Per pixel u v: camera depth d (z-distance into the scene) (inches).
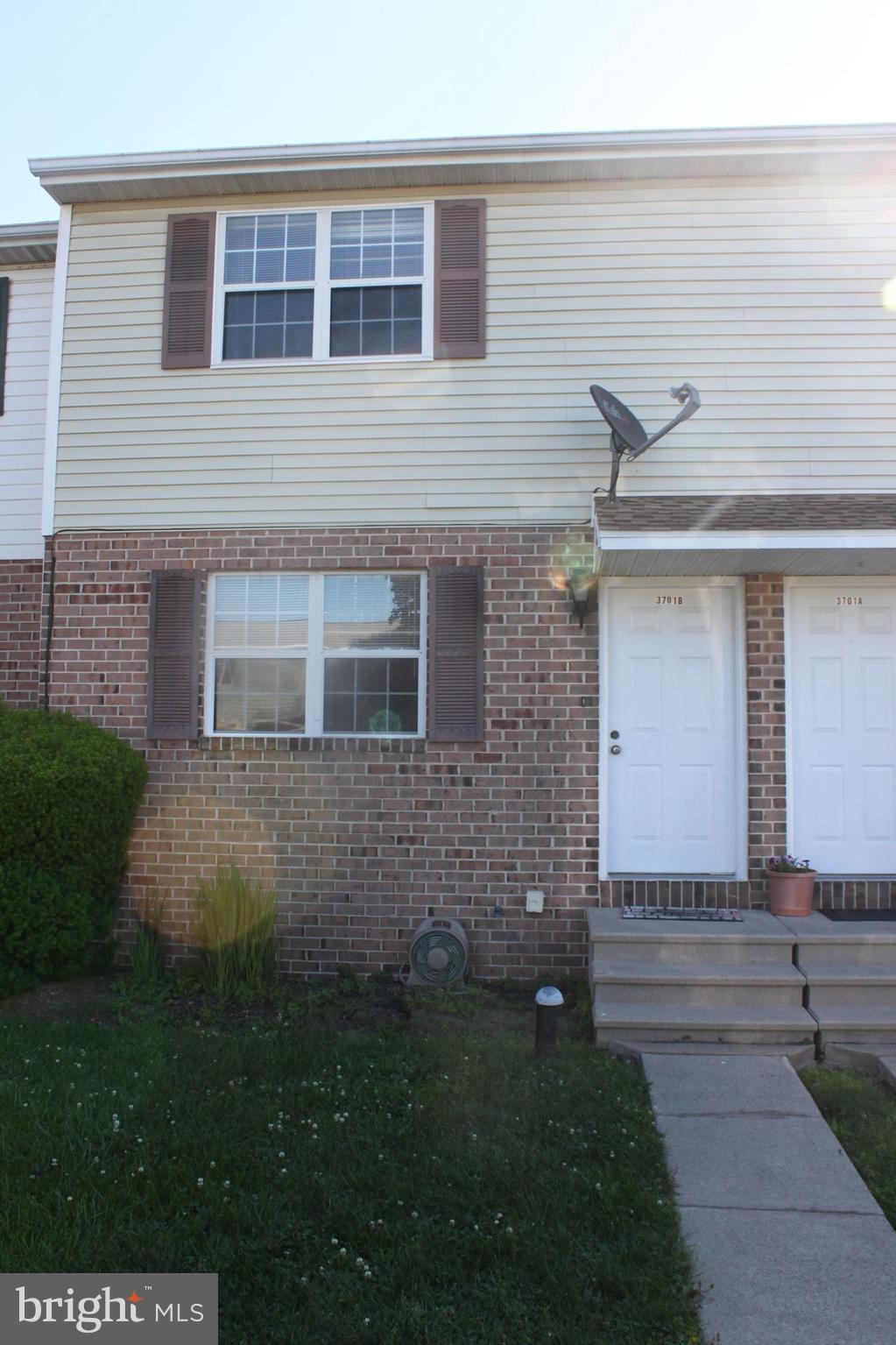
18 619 340.8
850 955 239.0
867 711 275.6
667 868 275.4
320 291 294.5
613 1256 137.8
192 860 281.7
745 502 266.5
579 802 273.0
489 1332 122.2
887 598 277.0
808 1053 215.2
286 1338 121.0
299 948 276.8
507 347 286.2
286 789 280.4
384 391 288.8
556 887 271.7
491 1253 137.8
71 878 254.2
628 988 229.9
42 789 244.1
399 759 277.6
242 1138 169.8
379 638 288.0
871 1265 138.8
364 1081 194.2
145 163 289.3
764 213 283.7
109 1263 134.6
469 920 272.7
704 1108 188.5
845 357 279.4
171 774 284.4
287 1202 149.7
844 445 277.7
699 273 283.9
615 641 280.1
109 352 298.8
